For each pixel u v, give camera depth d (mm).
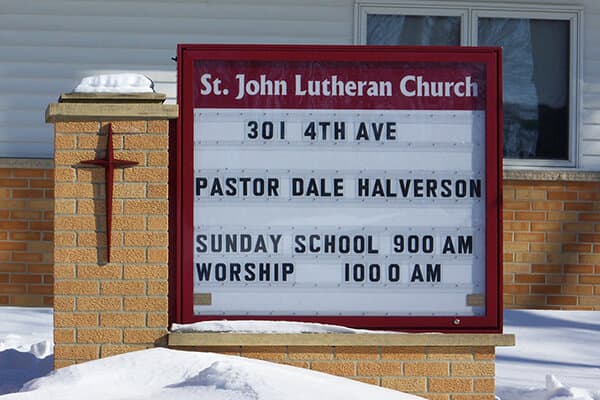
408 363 11516
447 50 11656
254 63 11609
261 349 11469
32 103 18859
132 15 18938
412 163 11641
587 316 18812
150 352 11109
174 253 11594
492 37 19375
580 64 19234
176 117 11461
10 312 19031
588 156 19266
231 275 11594
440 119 11664
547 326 18172
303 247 11609
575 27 19297
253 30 19000
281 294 11609
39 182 18672
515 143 19312
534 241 18906
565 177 18844
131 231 11438
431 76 11664
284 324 11477
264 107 11609
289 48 11602
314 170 11617
